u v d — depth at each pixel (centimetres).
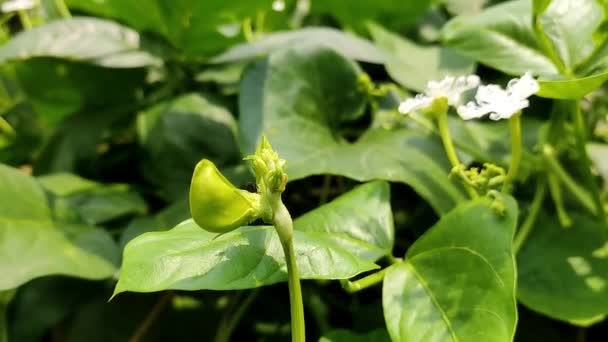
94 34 50
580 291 43
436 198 43
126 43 51
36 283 51
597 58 42
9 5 57
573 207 48
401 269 38
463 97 49
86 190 49
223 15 51
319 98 47
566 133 48
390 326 36
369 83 48
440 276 37
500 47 46
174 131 50
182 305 56
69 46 49
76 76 53
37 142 59
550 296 43
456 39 48
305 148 44
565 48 44
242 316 52
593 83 38
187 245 36
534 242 45
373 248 39
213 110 50
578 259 44
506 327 35
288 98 46
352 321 50
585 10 44
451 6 58
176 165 50
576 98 39
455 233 38
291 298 35
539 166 46
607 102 50
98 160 54
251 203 33
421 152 45
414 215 50
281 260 36
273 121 45
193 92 52
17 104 60
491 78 55
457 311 36
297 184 50
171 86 55
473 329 35
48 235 44
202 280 35
